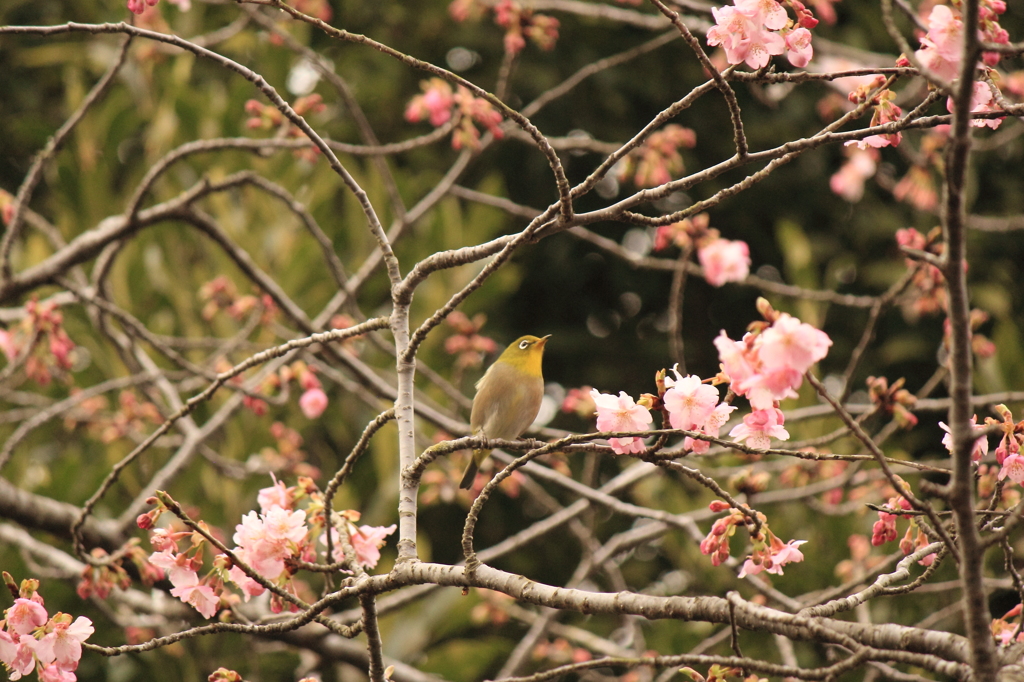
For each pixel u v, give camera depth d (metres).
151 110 15.07
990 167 18.05
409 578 4.32
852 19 17.78
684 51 18.83
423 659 11.52
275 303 9.22
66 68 17.00
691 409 4.15
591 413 8.98
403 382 4.89
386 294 13.59
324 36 18.70
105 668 10.76
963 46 3.13
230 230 13.09
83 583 5.68
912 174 9.28
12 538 8.54
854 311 17.64
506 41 8.62
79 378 12.30
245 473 9.54
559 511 9.68
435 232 13.48
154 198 13.63
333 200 13.88
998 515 4.01
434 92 8.30
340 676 11.25
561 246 18.83
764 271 18.75
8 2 17.30
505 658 13.71
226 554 4.59
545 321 19.44
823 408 8.70
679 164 8.37
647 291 19.03
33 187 8.00
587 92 18.52
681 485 12.68
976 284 16.59
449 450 4.64
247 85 14.12
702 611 3.70
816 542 10.77
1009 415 4.32
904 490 3.47
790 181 18.42
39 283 8.26
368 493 13.24
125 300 12.83
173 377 9.58
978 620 3.20
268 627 4.38
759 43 4.30
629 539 9.67
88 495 11.14
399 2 19.09
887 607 9.73
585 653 10.42
